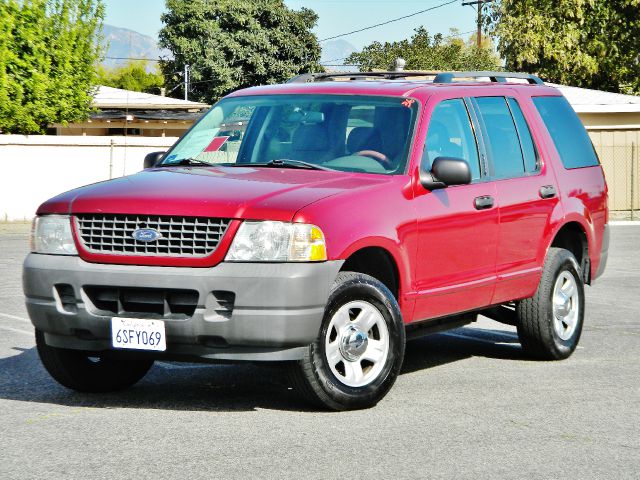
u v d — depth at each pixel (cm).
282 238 597
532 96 860
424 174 699
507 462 536
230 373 767
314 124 733
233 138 752
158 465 519
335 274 613
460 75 805
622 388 728
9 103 2638
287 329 593
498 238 764
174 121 4122
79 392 694
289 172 688
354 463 528
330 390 624
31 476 499
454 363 827
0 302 1147
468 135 762
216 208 602
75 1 2795
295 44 6488
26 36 2666
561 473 518
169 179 659
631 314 1110
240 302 590
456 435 589
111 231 623
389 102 729
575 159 885
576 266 855
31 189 2675
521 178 802
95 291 623
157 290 605
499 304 785
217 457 535
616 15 4253
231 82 6334
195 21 6431
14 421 609
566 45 4191
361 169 699
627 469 528
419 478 505
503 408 660
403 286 676
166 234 608
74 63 2803
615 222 2756
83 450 546
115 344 616
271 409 646
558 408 662
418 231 682
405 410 648
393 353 654
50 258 635
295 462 527
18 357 818
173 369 782
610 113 3288
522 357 855
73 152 2705
